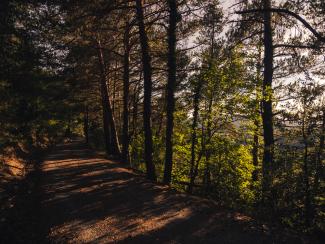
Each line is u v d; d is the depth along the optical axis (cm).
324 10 1184
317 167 1088
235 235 879
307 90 1198
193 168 2091
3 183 1460
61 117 3578
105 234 890
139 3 1620
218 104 1866
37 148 3297
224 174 1750
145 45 1645
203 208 1132
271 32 1411
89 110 3991
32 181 1644
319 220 1042
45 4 1603
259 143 2058
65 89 2877
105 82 2703
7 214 1059
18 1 1569
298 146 1145
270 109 1434
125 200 1229
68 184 1534
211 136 1914
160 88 2689
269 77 1425
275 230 929
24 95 2081
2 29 1560
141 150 3092
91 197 1277
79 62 2209
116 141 2750
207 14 1612
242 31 1444
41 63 1853
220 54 1914
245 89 1816
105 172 1875
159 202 1203
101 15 1622
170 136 1638
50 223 983
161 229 923
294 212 1105
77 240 850
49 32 1798
